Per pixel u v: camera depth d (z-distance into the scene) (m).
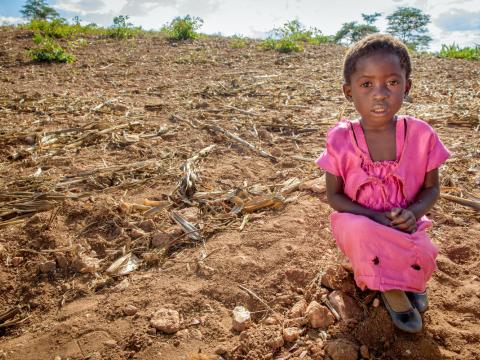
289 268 2.49
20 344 2.12
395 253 1.96
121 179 3.70
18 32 12.68
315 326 2.09
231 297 2.31
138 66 9.27
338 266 2.47
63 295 2.45
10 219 3.12
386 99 1.95
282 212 3.12
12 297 2.49
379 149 2.12
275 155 4.22
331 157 2.19
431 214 3.06
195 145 4.46
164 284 2.44
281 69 8.95
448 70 9.05
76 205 3.18
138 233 2.92
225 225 3.01
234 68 9.14
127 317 2.22
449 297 2.29
